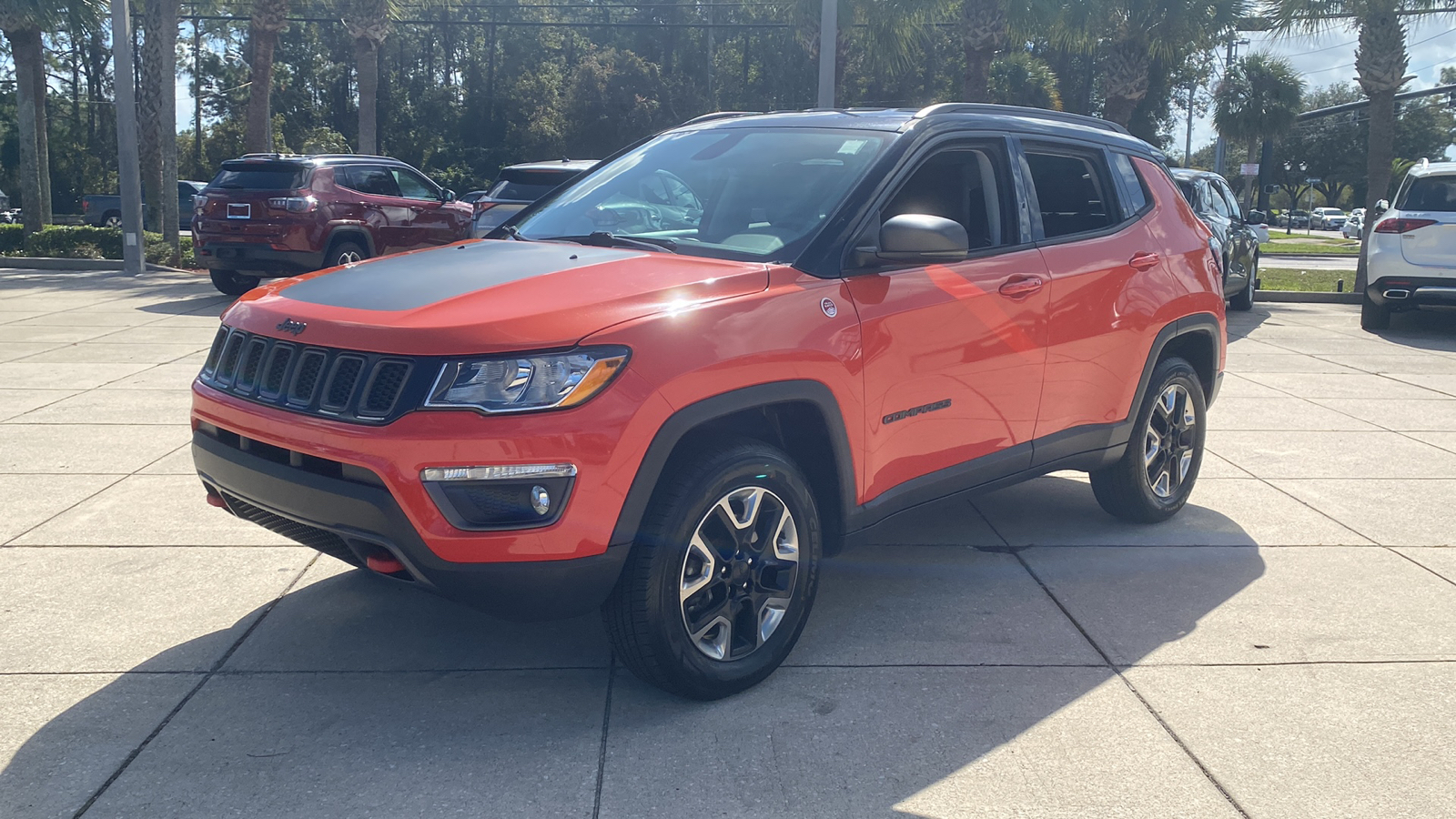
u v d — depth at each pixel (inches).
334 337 125.2
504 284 133.1
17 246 796.0
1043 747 127.2
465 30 2603.3
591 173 189.3
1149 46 768.3
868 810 114.0
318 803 113.0
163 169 783.7
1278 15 703.1
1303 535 205.9
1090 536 203.9
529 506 118.0
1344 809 116.0
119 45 679.1
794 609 142.6
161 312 483.8
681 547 127.3
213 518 201.0
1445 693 142.6
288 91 2450.8
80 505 206.7
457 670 144.0
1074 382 180.5
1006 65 1412.4
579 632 157.2
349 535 122.1
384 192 562.6
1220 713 136.0
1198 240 211.2
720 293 132.6
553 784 117.3
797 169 160.2
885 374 147.6
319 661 145.8
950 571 184.2
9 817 109.3
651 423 121.6
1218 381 219.1
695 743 126.4
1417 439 284.0
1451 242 454.9
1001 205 171.8
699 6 2500.0
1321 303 633.0
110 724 128.0
